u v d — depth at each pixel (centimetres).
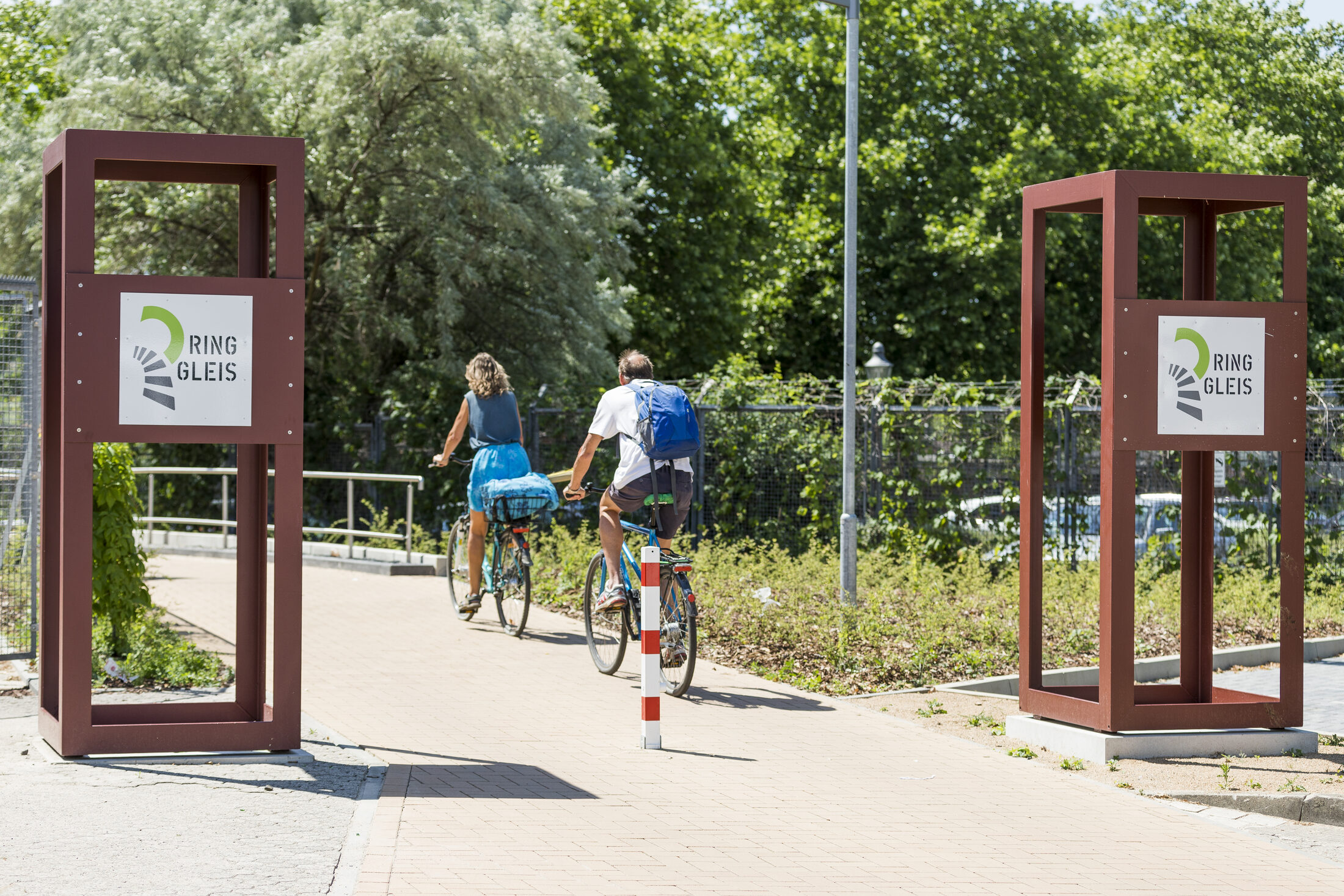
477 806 578
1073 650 1062
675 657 834
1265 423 729
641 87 3138
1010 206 3331
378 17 1975
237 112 1958
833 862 520
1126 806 624
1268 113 4312
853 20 1216
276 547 641
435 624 1106
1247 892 505
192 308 620
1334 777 684
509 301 2264
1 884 452
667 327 3169
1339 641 1199
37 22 3262
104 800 560
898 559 1523
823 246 3653
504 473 1040
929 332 3419
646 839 541
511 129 2123
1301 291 733
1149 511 1548
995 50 3553
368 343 2128
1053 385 1577
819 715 806
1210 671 777
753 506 1720
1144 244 3497
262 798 571
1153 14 4522
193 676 830
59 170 656
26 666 870
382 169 2100
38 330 852
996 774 678
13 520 857
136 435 615
